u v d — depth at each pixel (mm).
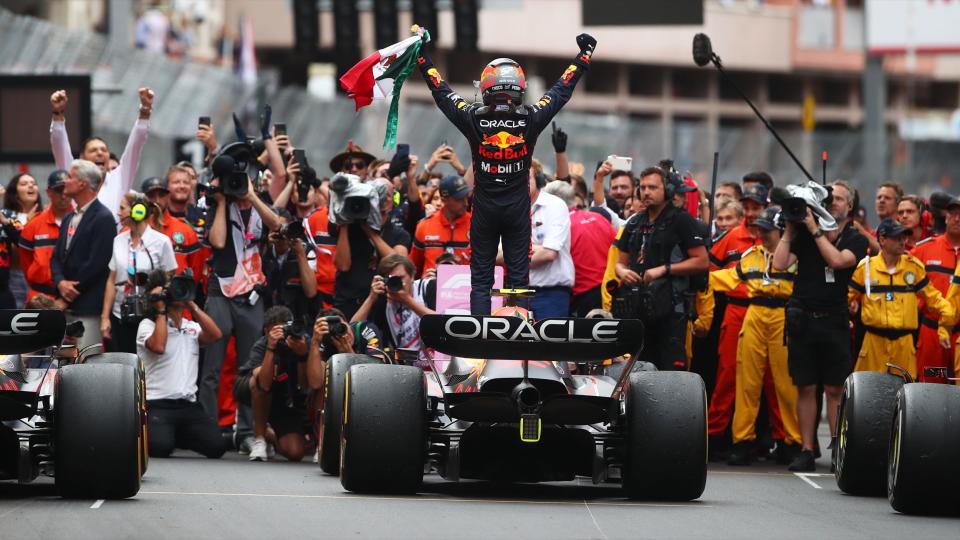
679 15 96250
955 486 33875
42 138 68438
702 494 38031
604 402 35781
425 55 37656
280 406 46750
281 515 32188
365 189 47812
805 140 129500
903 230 46781
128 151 52969
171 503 33781
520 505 34656
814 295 45906
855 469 37750
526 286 37094
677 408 34750
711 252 51781
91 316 48781
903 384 36062
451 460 35562
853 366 51031
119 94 76062
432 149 101250
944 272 50781
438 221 49500
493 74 36812
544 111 36906
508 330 33812
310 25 101625
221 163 49406
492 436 36750
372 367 35375
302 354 46250
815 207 44812
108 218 49000
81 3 157500
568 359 34625
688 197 55562
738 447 48344
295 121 94438
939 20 123438
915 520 33875
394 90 38156
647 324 47031
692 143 126938
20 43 74062
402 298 43844
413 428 34906
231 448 51344
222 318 50344
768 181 57812
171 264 49219
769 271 48000
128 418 33406
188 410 47125
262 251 51062
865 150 123312
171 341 47000
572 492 38062
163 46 145750
